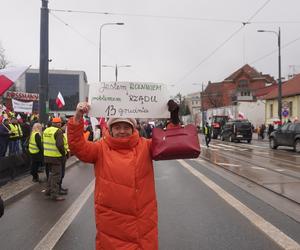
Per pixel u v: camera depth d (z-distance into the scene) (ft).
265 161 61.72
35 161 38.96
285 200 30.42
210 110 197.57
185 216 25.72
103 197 11.91
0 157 36.40
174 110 12.91
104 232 11.96
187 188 36.55
